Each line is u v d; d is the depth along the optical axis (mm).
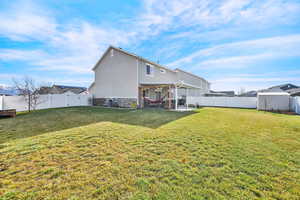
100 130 5387
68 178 2418
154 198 1977
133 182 2307
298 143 4039
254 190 2133
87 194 2053
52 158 3111
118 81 15797
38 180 2367
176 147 3729
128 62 14883
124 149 3600
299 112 10500
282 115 9500
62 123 6785
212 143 4012
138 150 3539
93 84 20125
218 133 4988
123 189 2152
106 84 17094
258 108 13047
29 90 12867
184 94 22125
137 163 2902
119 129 5535
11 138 4477
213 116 8781
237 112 10922
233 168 2719
